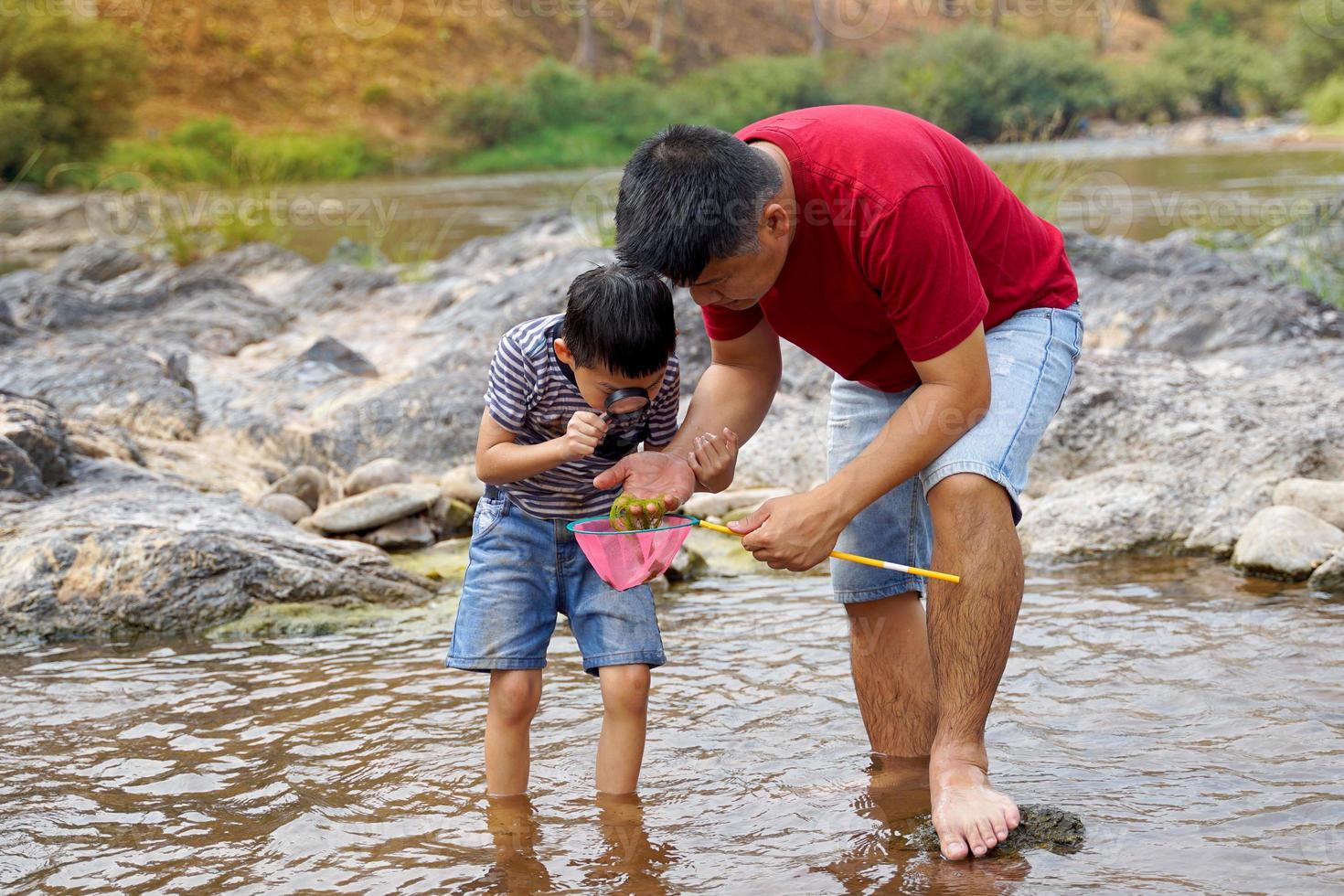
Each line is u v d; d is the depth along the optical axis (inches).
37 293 359.9
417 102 1541.6
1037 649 146.6
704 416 119.8
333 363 302.0
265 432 253.1
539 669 113.5
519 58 1699.1
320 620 171.6
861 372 118.5
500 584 112.8
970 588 103.7
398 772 119.1
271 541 181.9
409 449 244.4
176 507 195.3
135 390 265.9
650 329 103.3
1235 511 192.7
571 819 107.5
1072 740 119.0
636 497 108.3
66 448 215.5
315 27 1563.7
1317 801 102.3
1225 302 298.8
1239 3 2121.1
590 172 1369.3
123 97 1183.6
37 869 100.0
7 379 271.9
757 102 1579.7
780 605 172.9
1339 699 125.3
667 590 183.5
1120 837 97.6
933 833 100.5
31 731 132.3
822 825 104.5
